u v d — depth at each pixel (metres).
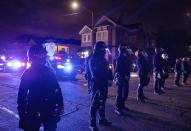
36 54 2.13
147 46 32.88
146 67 5.77
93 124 3.52
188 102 5.77
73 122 3.98
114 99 6.20
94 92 3.58
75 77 13.25
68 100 6.00
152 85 9.77
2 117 4.27
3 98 6.22
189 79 13.77
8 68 16.80
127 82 4.65
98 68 3.54
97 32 30.12
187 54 31.91
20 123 2.01
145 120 4.09
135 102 5.73
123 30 29.78
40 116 2.02
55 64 10.97
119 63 4.48
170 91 7.85
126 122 3.96
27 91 2.04
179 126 3.74
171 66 26.66
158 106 5.26
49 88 2.13
